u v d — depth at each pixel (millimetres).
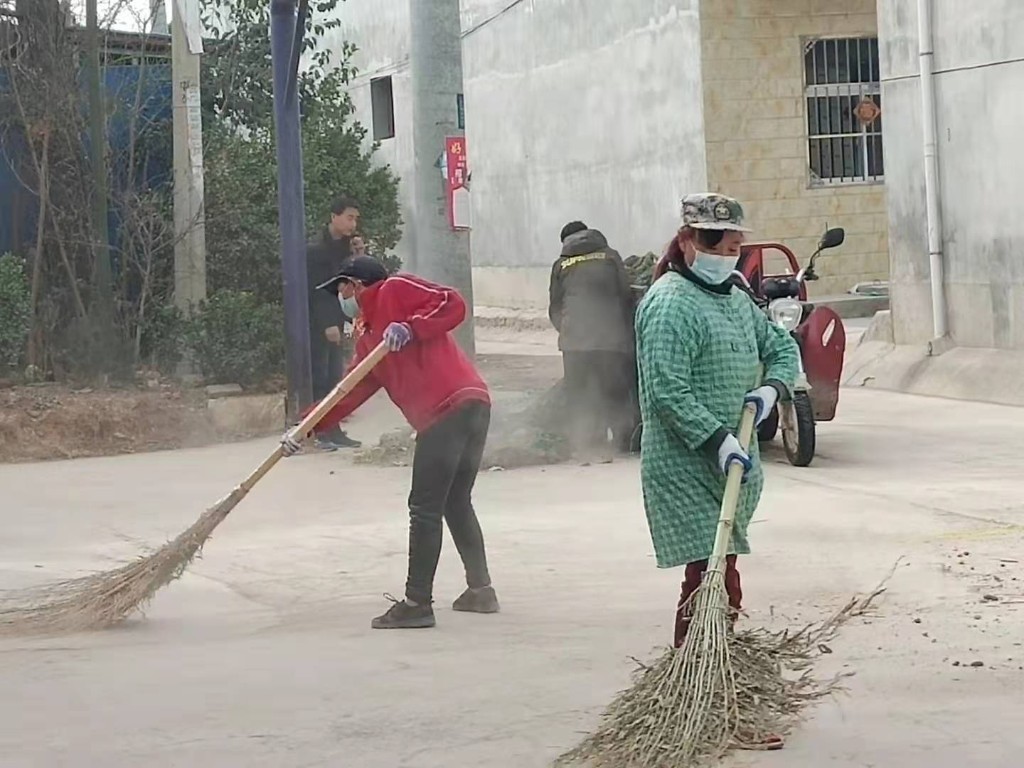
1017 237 14609
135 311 15062
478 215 27984
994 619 6785
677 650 4930
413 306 7020
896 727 5188
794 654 5125
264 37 16938
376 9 29891
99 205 14719
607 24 23312
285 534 9516
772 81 21312
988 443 12195
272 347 14648
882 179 21953
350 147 18141
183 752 5172
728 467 5078
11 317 14312
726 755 4855
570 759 4871
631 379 12180
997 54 14672
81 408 13422
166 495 11125
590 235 12219
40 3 14430
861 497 10055
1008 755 4871
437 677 6062
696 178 21328
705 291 5297
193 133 14820
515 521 9641
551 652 6422
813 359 11492
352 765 5004
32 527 10016
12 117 14617
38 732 5430
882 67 16250
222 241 15625
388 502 10508
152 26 15609
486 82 27250
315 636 6902
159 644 6855
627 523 9453
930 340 15812
